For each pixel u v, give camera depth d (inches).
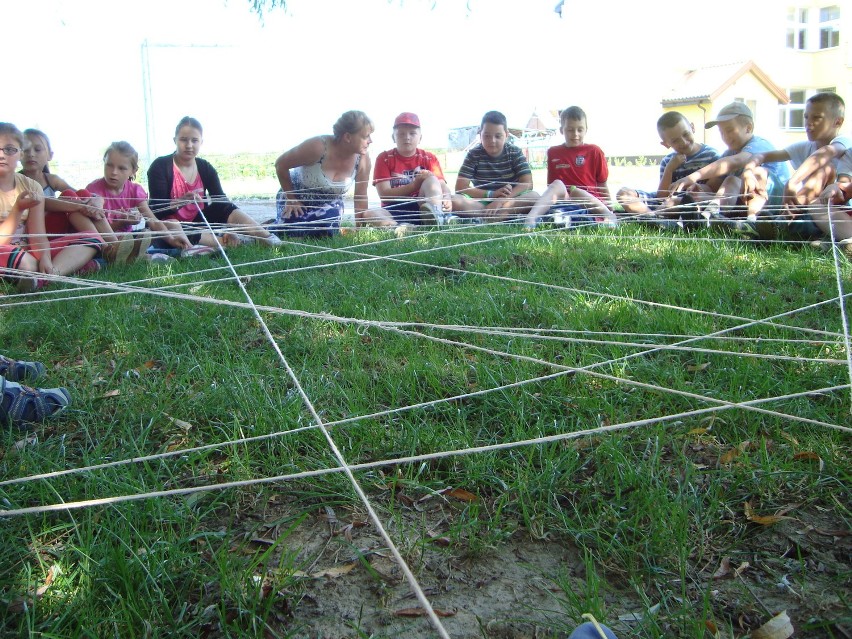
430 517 55.6
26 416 70.2
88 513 52.7
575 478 58.8
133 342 93.0
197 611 44.9
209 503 56.9
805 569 47.5
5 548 50.4
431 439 64.1
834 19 687.1
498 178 218.7
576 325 94.8
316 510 56.8
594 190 215.5
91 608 44.6
